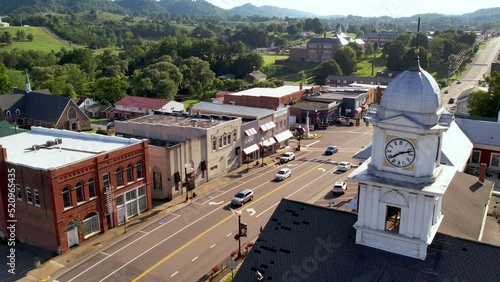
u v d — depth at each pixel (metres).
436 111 24.94
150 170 65.75
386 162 26.30
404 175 25.72
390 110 25.52
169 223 56.69
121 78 168.25
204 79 181.25
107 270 45.44
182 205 62.81
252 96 117.62
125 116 135.75
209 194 67.19
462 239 25.67
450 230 30.44
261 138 87.94
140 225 56.25
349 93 137.12
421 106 24.72
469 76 191.75
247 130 82.62
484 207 37.12
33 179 48.81
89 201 52.16
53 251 49.44
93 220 53.16
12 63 194.50
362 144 98.00
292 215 30.12
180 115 84.62
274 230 29.69
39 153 55.50
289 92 126.50
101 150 56.69
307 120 105.94
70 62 199.25
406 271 25.20
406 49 199.62
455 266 24.64
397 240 26.03
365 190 26.42
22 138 63.75
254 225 55.34
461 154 52.31
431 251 25.69
